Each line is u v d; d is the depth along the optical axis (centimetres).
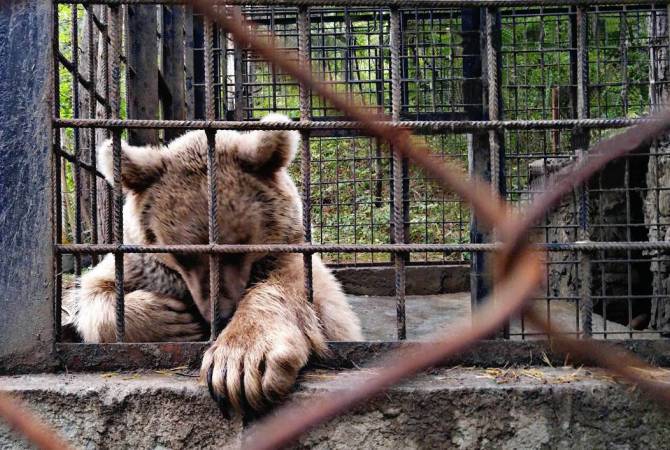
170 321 328
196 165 352
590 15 536
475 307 280
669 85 393
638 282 517
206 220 334
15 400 241
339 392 238
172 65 612
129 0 263
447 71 692
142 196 352
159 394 243
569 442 239
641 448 238
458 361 266
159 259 357
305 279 275
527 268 157
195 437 242
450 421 239
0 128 263
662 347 262
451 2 261
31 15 265
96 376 258
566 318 473
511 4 264
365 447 239
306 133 266
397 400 239
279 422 237
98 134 527
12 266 263
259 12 616
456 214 785
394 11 263
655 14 465
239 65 557
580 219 267
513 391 238
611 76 641
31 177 263
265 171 361
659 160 459
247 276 333
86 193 586
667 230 439
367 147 796
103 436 243
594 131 459
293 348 244
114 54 267
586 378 248
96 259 427
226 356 244
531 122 264
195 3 121
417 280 707
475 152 294
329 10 635
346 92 149
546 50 519
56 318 267
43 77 265
